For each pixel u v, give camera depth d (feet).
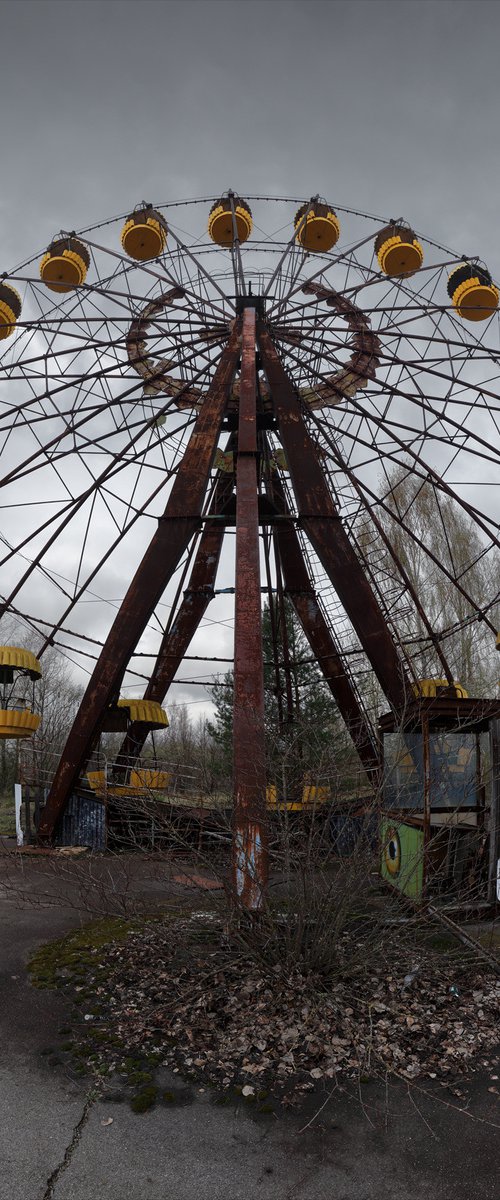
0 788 128.77
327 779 25.50
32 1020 21.08
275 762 25.04
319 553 47.98
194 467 50.67
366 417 63.05
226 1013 20.86
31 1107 16.03
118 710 61.16
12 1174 13.60
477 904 30.30
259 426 64.13
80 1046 19.22
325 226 63.41
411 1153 14.37
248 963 23.02
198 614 69.41
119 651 51.31
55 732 137.28
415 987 22.85
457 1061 18.28
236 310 59.98
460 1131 15.14
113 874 38.01
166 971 24.79
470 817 37.70
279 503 70.79
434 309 61.36
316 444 67.31
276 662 74.43
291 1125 15.39
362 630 46.68
